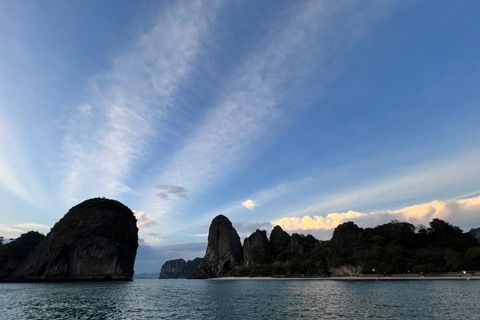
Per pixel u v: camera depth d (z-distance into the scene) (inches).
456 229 6481.3
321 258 6958.7
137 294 3344.0
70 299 2723.9
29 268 7367.1
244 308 1978.3
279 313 1715.1
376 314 1585.9
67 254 7239.2
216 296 2950.3
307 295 2677.2
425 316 1504.7
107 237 7524.6
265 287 4163.4
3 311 1946.4
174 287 4987.7
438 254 5157.5
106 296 3058.6
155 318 1652.3
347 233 6609.3
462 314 1537.9
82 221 7751.0
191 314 1776.6
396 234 6304.1
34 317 1717.5
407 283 3774.6
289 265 7603.4
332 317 1535.4
